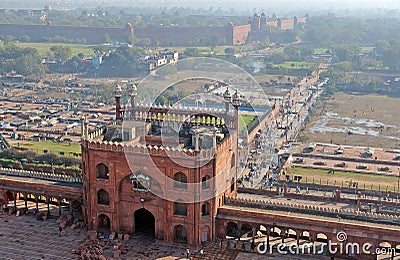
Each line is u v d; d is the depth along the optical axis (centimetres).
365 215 9206
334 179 15762
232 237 9712
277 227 9256
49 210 10925
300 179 15375
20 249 9419
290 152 18525
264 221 9319
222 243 9362
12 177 11331
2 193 11081
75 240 9731
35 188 10875
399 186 15138
